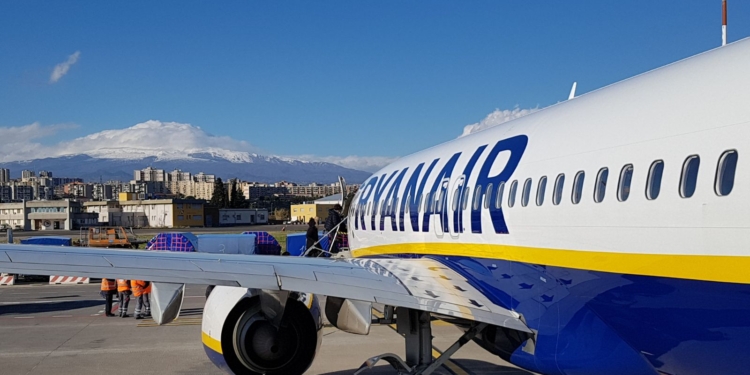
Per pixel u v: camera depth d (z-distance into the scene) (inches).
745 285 226.1
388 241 617.9
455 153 501.0
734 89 240.5
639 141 277.4
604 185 293.6
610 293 289.7
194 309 844.6
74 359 553.0
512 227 370.6
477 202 418.0
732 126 235.9
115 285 809.5
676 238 252.2
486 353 561.3
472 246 425.4
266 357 376.8
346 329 416.2
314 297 399.9
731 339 235.9
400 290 368.2
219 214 5344.5
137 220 5009.8
